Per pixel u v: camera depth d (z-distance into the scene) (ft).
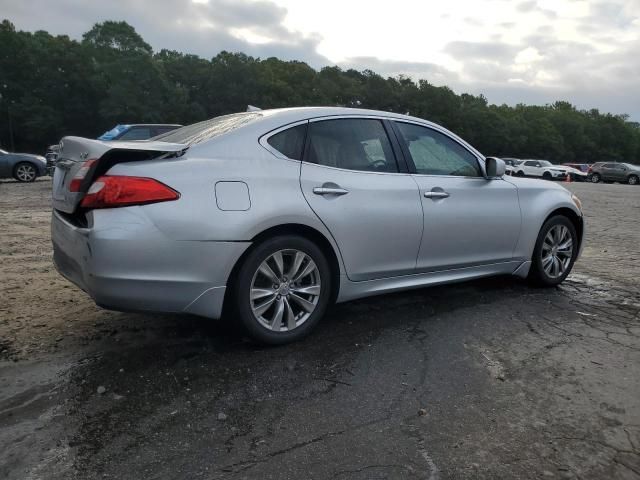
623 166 116.88
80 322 12.48
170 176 9.78
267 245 10.70
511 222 15.02
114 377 9.73
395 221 12.44
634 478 7.12
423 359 10.84
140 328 12.15
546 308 14.44
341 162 12.12
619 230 31.24
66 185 10.72
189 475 7.00
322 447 7.70
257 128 11.26
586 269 19.71
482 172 14.93
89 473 7.00
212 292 10.18
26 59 186.60
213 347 11.17
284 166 11.17
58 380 9.57
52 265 18.20
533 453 7.64
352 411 8.73
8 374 9.77
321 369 10.28
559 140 307.78
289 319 11.27
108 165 9.95
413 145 13.60
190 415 8.49
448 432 8.15
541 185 16.33
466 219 13.91
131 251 9.35
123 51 189.16
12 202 37.11
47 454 7.38
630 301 15.33
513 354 11.19
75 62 186.70
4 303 13.78
